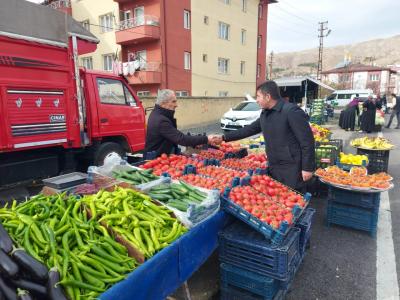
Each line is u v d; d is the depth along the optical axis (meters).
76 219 2.45
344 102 40.38
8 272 1.71
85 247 2.18
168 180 3.47
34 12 5.38
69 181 3.51
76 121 6.36
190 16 24.48
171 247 2.40
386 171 7.68
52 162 6.29
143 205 2.76
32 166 5.97
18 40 5.21
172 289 2.45
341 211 4.93
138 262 2.26
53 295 1.74
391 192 6.74
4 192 6.01
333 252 4.23
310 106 23.12
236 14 28.94
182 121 20.20
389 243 4.50
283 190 3.62
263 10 33.00
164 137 4.49
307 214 3.73
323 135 8.98
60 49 5.89
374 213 4.65
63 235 2.24
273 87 3.84
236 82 30.14
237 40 29.52
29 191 6.46
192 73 25.22
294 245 3.10
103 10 24.53
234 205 3.09
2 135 5.18
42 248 2.07
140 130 7.96
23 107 5.42
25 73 5.39
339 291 3.39
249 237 3.00
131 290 2.00
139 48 23.81
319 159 6.48
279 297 2.96
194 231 2.71
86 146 6.98
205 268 3.83
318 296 3.30
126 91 7.61
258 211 2.98
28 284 1.74
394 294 3.34
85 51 6.50
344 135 16.14
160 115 4.47
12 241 1.99
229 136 4.84
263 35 33.44
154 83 22.92
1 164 5.59
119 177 3.55
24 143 5.50
